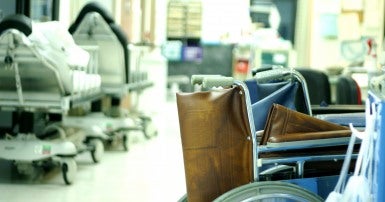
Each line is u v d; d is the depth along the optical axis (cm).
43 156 377
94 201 344
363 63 672
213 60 995
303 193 197
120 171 436
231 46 982
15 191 365
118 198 353
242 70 858
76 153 396
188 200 206
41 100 374
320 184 214
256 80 244
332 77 531
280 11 917
